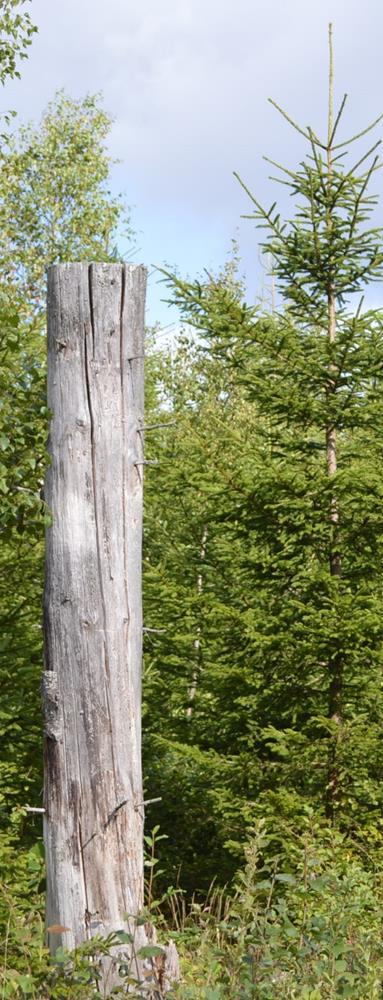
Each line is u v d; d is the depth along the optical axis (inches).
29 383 246.7
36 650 331.0
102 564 208.4
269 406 374.0
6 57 653.3
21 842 323.3
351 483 354.6
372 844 325.1
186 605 388.8
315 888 192.5
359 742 345.4
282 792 339.9
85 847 201.8
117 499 211.0
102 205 1082.7
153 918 189.6
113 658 206.7
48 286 216.2
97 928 198.7
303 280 370.9
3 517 228.7
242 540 391.5
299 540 374.6
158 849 394.6
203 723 414.0
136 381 215.9
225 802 354.6
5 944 204.5
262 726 381.7
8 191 1013.2
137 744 208.7
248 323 362.3
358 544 372.5
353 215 357.1
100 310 212.8
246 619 361.1
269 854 331.9
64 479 211.2
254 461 364.8
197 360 810.2
